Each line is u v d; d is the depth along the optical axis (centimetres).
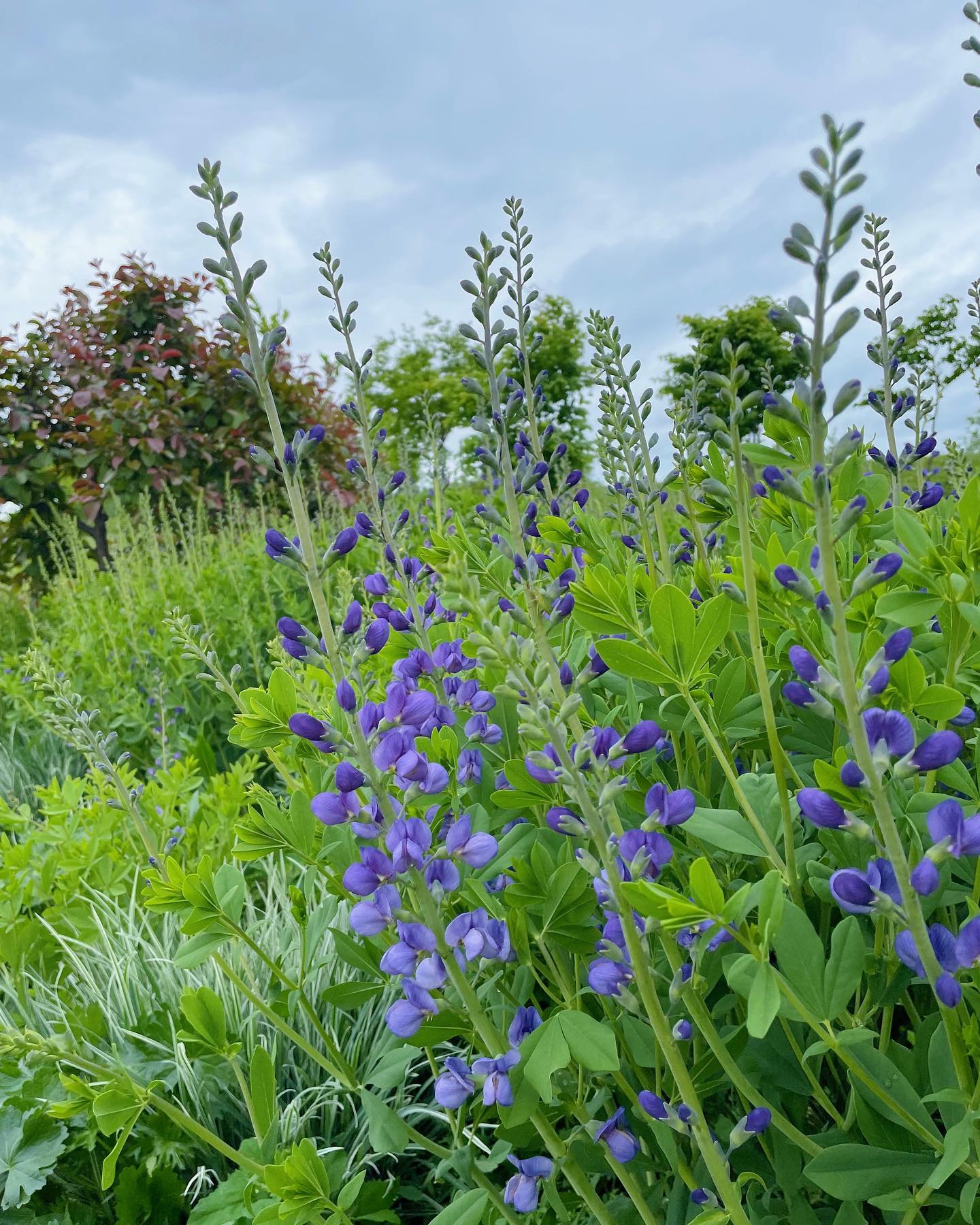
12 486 1127
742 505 151
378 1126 177
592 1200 155
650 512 242
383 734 149
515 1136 165
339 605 462
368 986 201
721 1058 138
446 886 151
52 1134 243
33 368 1180
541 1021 156
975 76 171
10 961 341
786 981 128
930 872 109
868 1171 132
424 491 844
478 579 229
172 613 250
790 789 189
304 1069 280
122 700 626
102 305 1197
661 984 173
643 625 217
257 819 205
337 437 1158
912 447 238
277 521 1030
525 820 201
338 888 207
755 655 154
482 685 228
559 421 1914
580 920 170
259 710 218
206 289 1230
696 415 230
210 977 306
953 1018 119
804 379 109
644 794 192
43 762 632
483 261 174
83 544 1230
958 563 163
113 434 1099
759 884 128
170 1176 243
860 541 221
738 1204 134
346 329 236
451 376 2341
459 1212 160
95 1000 312
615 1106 193
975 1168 125
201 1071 267
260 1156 203
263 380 157
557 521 251
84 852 373
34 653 264
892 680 151
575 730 141
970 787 159
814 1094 153
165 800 405
